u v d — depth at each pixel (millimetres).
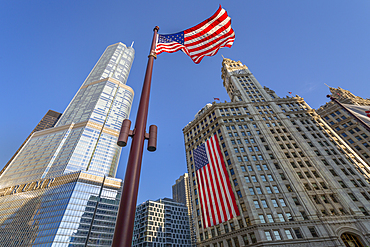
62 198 136375
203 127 78625
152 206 162500
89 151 175500
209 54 23359
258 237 42625
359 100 96750
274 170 55156
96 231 132000
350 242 41219
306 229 43094
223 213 51125
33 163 171625
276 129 67812
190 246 162250
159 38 21016
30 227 127000
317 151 59906
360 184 50938
